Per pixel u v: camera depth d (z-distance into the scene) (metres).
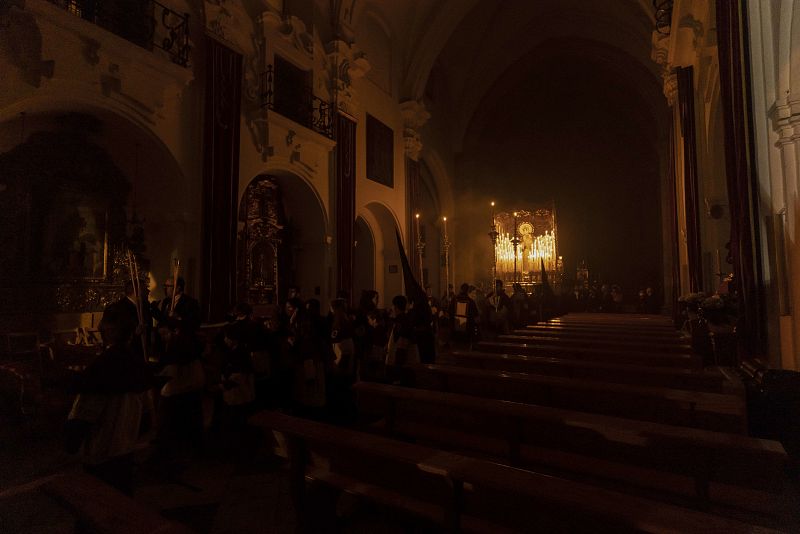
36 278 7.47
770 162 4.90
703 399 3.33
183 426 4.55
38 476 4.09
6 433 5.12
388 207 16.38
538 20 21.28
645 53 18.81
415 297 6.03
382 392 3.98
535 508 2.31
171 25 8.62
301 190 12.59
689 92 10.55
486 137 25.23
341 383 5.82
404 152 17.69
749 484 2.80
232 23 9.88
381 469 2.89
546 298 14.45
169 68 8.10
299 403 5.05
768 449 2.36
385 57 16.78
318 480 3.03
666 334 8.73
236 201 9.59
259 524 3.26
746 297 5.23
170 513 3.43
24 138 7.47
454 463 2.28
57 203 7.79
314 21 12.77
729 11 5.67
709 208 9.50
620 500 1.85
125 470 2.69
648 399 3.89
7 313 7.14
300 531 3.02
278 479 4.07
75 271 7.97
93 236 8.27
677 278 13.09
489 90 23.89
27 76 6.36
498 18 20.88
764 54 4.89
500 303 11.58
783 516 2.55
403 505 2.65
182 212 8.73
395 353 5.93
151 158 8.73
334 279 13.05
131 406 2.71
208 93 9.07
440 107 22.48
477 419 3.94
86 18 7.30
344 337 5.91
